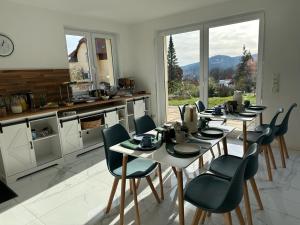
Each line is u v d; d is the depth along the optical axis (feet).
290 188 8.37
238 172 4.46
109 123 13.92
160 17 15.39
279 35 11.50
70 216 7.49
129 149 6.45
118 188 9.04
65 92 13.39
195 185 5.77
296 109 11.62
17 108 10.34
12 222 7.34
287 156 10.89
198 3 12.75
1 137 9.50
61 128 11.62
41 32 12.20
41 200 8.50
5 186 9.64
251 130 10.60
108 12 13.62
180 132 6.63
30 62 11.85
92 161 11.89
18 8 11.26
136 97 15.76
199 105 12.21
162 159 5.62
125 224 6.96
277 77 11.89
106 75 16.47
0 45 10.73
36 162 10.84
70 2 11.45
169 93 16.72
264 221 6.73
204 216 6.63
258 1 11.75
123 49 17.04
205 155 11.70
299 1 10.73
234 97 10.70
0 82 10.78
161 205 7.81
